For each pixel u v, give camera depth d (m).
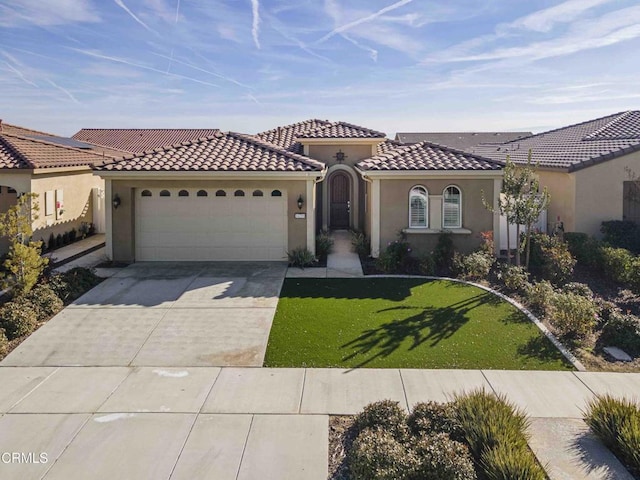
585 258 16.20
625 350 10.15
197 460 6.66
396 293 13.76
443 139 52.25
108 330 11.17
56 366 9.53
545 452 6.75
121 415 7.77
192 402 8.18
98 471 6.43
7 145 18.83
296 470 6.49
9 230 12.95
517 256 15.20
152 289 14.05
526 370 9.36
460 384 8.80
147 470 6.46
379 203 17.30
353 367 9.49
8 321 10.80
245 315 12.07
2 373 9.23
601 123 26.56
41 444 7.01
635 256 15.68
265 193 17.09
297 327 11.33
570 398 8.29
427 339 10.70
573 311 10.77
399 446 6.42
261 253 17.31
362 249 18.17
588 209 18.48
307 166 16.97
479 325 11.39
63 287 13.17
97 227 23.41
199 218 17.22
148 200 17.19
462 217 17.25
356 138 21.73
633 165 18.47
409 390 8.59
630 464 6.40
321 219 22.38
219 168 16.53
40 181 18.30
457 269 15.72
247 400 8.26
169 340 10.67
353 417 7.71
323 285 14.50
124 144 43.78
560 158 20.34
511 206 15.35
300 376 9.12
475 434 6.72
